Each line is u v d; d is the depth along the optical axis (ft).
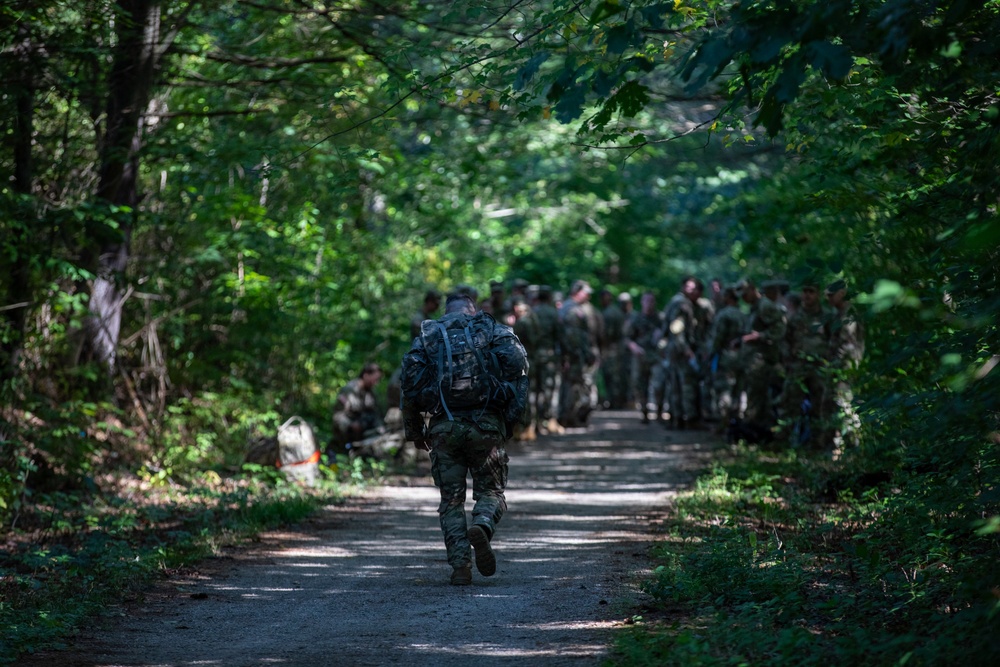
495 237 189.67
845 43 38.58
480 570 57.21
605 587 54.54
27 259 89.92
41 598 53.01
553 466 113.39
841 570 53.83
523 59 58.34
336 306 136.98
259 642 45.65
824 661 37.60
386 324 149.07
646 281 259.80
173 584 58.59
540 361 144.97
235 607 53.01
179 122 116.16
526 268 227.40
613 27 41.11
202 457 107.24
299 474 97.76
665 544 64.64
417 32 101.71
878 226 69.41
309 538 73.82
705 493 83.56
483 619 48.83
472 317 59.00
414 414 58.59
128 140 99.60
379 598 54.54
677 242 261.85
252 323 124.57
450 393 57.21
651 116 147.84
